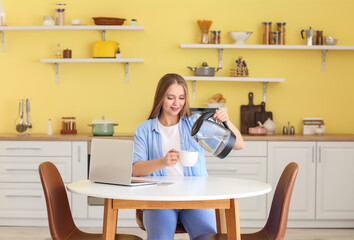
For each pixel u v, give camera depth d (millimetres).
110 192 2357
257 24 5426
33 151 4910
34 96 5457
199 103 5453
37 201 4926
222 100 5285
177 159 2672
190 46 5188
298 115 5488
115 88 5445
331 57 5480
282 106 5480
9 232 4723
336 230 4922
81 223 4945
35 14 5426
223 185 2592
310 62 5477
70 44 5422
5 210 4938
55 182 2762
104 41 5215
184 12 5410
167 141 2980
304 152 4965
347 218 4977
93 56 5234
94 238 2717
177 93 2902
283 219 2553
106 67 5445
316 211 4973
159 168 2781
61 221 2736
